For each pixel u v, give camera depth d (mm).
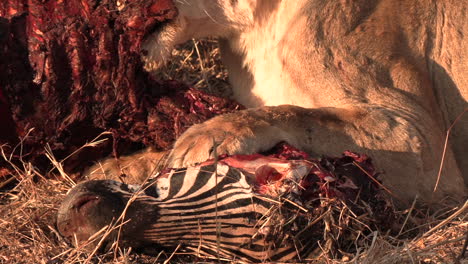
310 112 8234
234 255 6605
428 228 7824
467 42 9398
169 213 6480
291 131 7926
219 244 6500
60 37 7805
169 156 7582
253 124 7617
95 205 6383
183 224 6500
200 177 6570
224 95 11852
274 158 6930
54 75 7793
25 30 7773
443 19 9430
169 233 6535
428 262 6840
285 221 6469
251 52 9773
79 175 8781
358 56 8969
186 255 6977
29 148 8320
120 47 8016
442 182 8711
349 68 8898
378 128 8375
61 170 8375
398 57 9055
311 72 8938
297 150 7500
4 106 7840
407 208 8273
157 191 6574
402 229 7648
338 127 8242
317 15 9117
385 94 8781
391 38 9156
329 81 8867
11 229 7625
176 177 6613
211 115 8555
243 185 6500
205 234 6531
